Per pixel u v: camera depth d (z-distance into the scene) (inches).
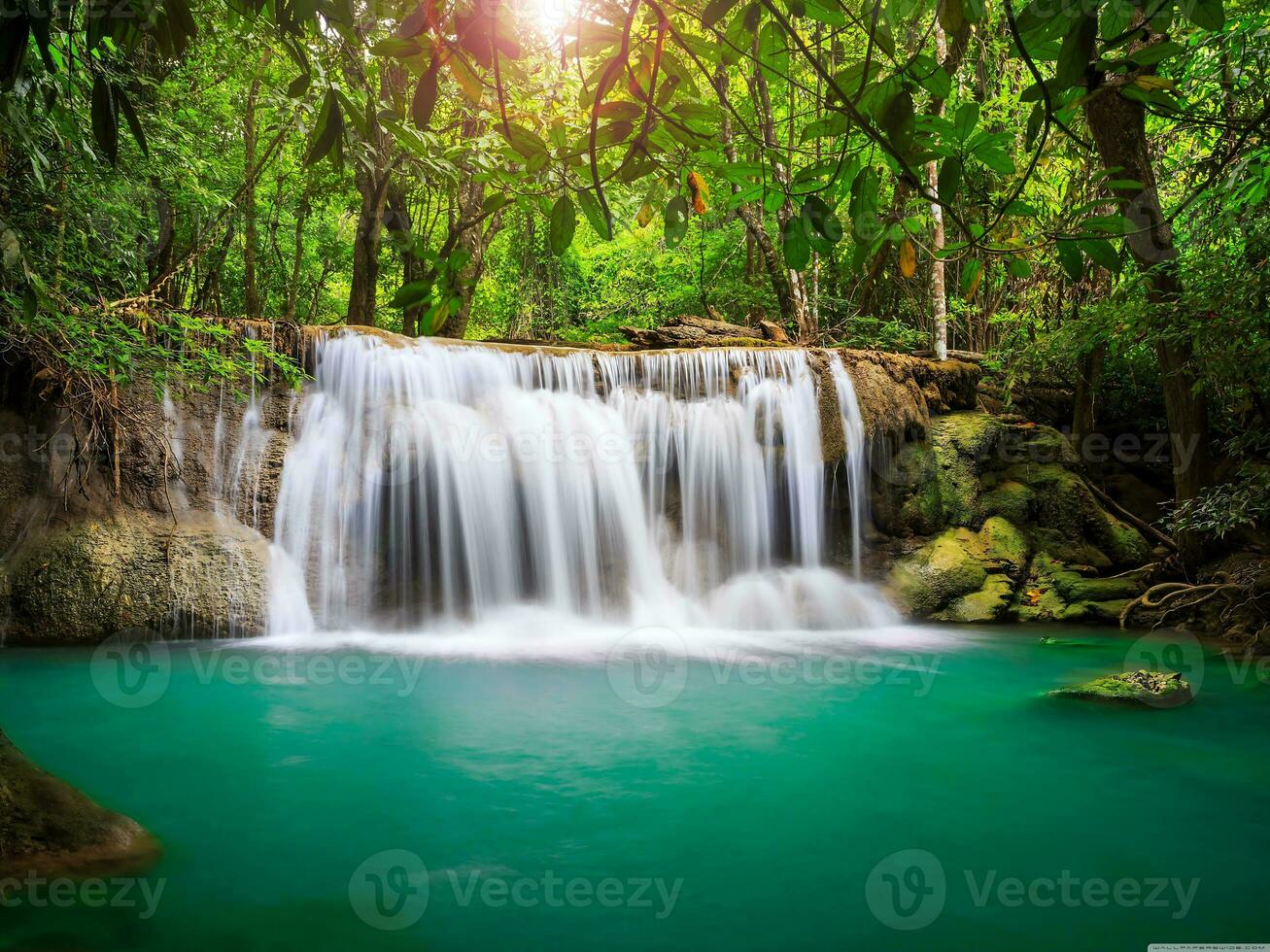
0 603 280.8
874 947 109.2
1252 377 298.7
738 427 389.4
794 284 542.9
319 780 169.3
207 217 494.6
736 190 54.5
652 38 52.1
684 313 716.7
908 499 396.2
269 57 386.9
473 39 48.3
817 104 51.8
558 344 469.1
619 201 206.7
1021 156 369.4
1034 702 237.0
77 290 310.2
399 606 335.6
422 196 556.4
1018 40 45.7
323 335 346.0
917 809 159.3
